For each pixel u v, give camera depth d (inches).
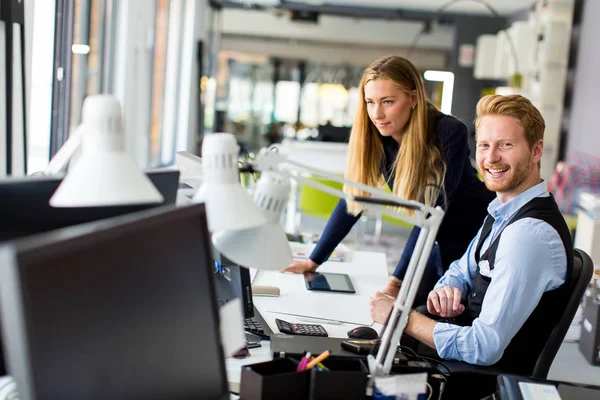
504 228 79.5
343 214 108.9
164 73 311.3
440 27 486.0
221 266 86.8
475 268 92.1
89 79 194.1
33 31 119.8
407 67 99.4
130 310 42.3
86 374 38.4
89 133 44.6
